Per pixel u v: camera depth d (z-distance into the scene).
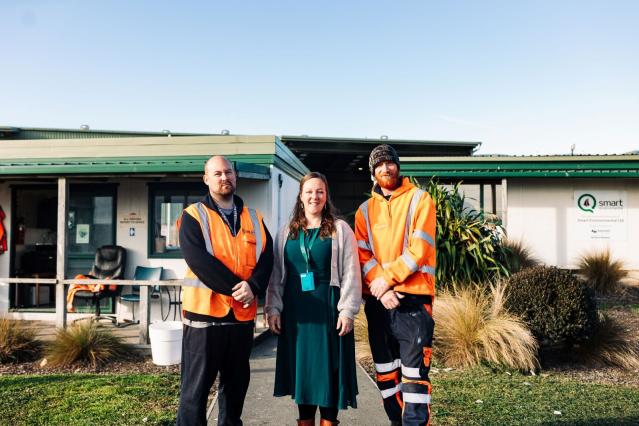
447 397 4.40
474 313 5.63
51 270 9.63
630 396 4.45
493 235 8.54
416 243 3.02
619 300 9.03
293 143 15.71
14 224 9.02
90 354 5.74
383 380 3.25
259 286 2.92
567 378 5.11
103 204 8.88
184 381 2.91
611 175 10.49
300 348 2.97
